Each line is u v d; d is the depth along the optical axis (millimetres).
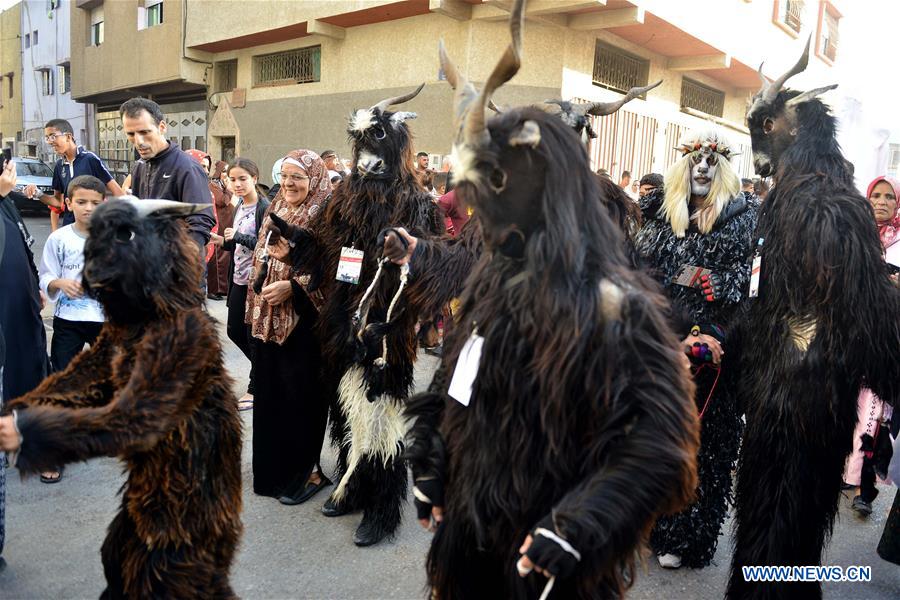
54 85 26453
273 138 14703
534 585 1579
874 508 4086
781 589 2486
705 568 3232
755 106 2664
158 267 1864
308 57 13906
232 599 2141
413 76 11742
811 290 2316
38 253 10773
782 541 2467
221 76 16234
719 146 2898
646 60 12828
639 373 1427
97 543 3205
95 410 1758
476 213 1525
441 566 1775
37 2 26828
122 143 21547
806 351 2359
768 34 14797
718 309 2963
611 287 1449
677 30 11383
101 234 1835
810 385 2350
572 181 1425
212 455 2012
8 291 3475
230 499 2098
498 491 1565
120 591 2055
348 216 3145
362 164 3070
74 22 20391
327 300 3285
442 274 2721
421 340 3252
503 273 1556
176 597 1948
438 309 2805
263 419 3613
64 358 3969
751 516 2547
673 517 3146
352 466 3232
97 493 3717
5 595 2771
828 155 2477
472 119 1392
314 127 13664
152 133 3955
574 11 10609
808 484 2445
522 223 1460
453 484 1727
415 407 1878
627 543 1410
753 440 2539
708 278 2922
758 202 3090
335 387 3408
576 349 1406
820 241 2250
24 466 1691
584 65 11328
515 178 1433
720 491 3121
